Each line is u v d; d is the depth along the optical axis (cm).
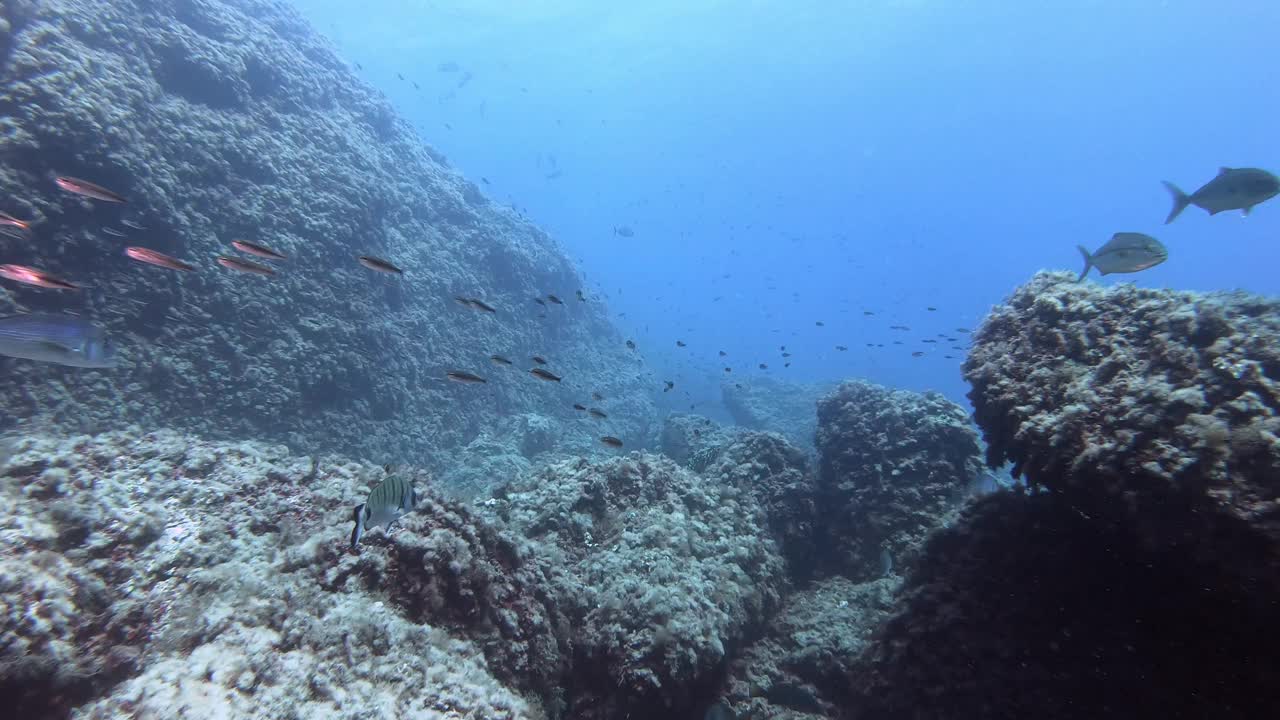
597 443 1661
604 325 2405
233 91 1167
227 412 905
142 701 263
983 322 584
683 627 507
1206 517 325
